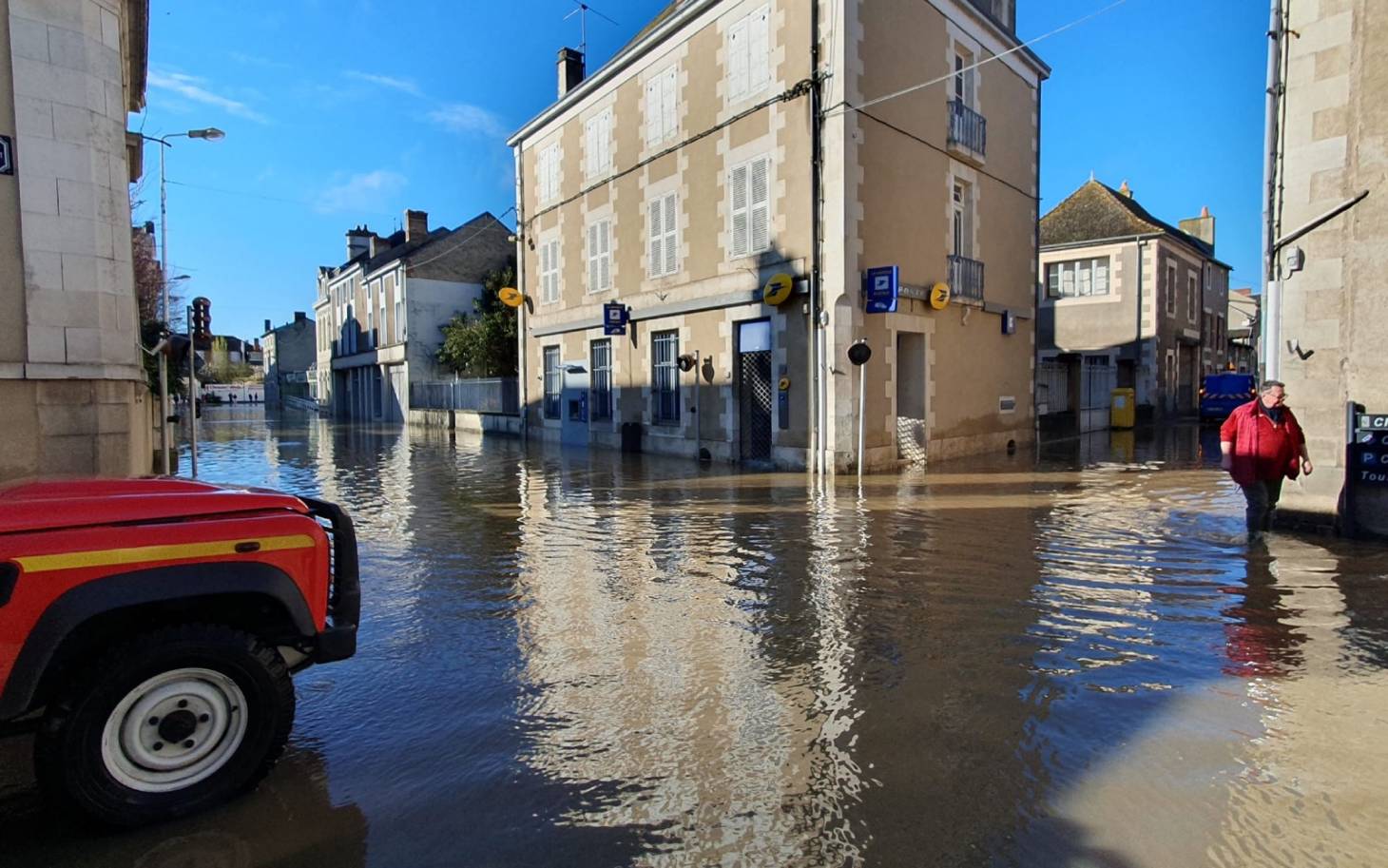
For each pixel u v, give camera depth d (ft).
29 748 11.72
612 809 9.70
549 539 26.48
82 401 24.50
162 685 9.27
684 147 52.06
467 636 16.46
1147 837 8.91
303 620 10.28
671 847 8.88
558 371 69.97
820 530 27.09
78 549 8.82
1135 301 88.94
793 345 44.52
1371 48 23.62
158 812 9.25
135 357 26.55
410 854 8.82
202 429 99.55
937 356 48.93
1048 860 8.50
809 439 43.60
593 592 19.75
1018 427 57.98
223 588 9.55
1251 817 9.29
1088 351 92.53
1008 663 14.46
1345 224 24.31
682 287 52.85
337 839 9.11
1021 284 58.23
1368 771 10.33
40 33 23.71
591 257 63.10
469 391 92.53
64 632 8.59
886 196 44.14
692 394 52.34
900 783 10.20
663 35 52.49
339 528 11.48
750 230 47.19
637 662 14.83
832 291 41.73
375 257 131.44
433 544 25.93
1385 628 16.12
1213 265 110.32
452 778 10.55
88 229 24.56
